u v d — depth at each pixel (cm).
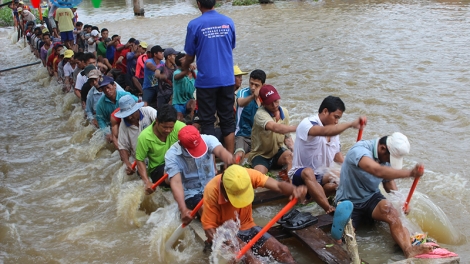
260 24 1761
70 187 610
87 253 455
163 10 2489
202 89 544
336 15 1827
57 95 1084
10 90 1192
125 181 585
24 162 703
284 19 1841
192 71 711
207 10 542
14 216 539
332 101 456
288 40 1420
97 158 704
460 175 543
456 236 425
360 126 438
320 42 1355
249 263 379
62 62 1072
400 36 1353
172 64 778
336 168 489
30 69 1444
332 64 1109
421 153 607
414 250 381
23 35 1872
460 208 477
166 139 506
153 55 820
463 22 1501
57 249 465
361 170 415
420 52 1155
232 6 2384
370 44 1281
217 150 445
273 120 521
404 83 920
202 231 447
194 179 457
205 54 536
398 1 2084
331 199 486
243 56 1262
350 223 369
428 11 1758
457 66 1014
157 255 439
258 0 2425
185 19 2072
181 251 451
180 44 1510
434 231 425
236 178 361
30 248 469
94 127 779
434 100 809
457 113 737
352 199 430
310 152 478
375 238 431
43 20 1869
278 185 382
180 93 709
